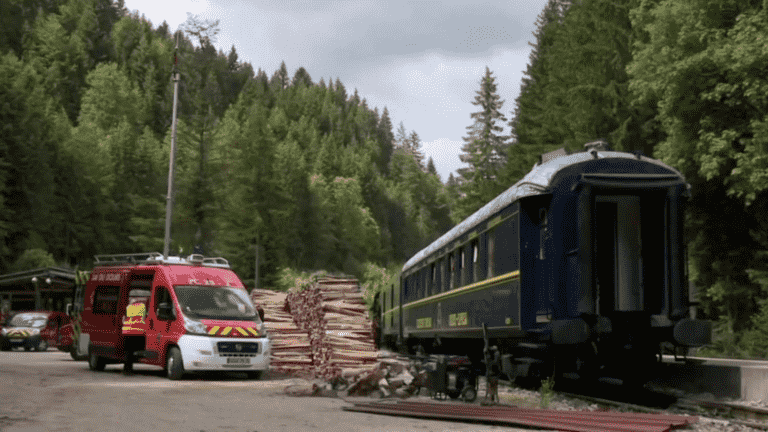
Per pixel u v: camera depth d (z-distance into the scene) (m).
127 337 17.41
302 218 126.25
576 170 12.60
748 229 26.52
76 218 97.69
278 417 9.30
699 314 27.17
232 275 17.39
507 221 13.72
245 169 102.81
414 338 24.97
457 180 95.56
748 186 22.73
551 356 12.79
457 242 17.73
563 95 40.53
